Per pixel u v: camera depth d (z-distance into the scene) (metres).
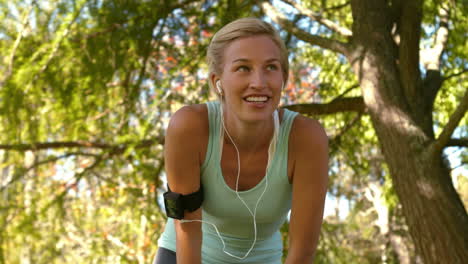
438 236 4.09
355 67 4.70
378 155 7.40
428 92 4.70
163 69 6.21
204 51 5.80
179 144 2.09
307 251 2.20
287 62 1.97
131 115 5.91
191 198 2.16
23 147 5.88
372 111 4.54
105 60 5.54
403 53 4.50
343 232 7.17
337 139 6.25
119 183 6.40
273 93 1.91
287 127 2.10
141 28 5.59
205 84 5.90
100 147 6.12
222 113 2.09
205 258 2.43
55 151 6.46
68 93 5.56
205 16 5.61
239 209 2.21
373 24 4.76
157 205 6.37
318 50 6.44
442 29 5.15
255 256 2.44
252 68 1.89
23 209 6.12
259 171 2.15
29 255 6.34
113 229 7.54
